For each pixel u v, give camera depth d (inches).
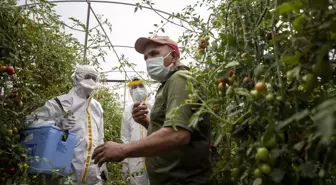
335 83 45.8
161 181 78.2
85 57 173.6
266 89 52.1
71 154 108.2
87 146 135.2
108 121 233.9
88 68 142.5
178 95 71.9
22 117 103.9
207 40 82.4
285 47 52.1
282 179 47.5
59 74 131.6
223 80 63.2
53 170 94.7
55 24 132.8
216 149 87.4
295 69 43.1
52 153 99.0
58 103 120.5
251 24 62.2
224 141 78.6
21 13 101.0
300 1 41.3
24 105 109.7
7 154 94.6
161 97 80.3
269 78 53.8
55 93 141.3
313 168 41.4
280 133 47.0
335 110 31.3
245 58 58.6
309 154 42.2
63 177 99.0
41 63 117.1
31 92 107.7
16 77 101.9
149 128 83.2
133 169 155.6
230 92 59.8
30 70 111.6
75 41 163.2
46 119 115.6
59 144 102.4
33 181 104.8
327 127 30.7
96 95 218.2
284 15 51.1
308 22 42.3
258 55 58.5
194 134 75.4
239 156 55.6
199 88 68.5
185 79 74.9
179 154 75.1
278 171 45.8
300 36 43.4
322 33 40.8
